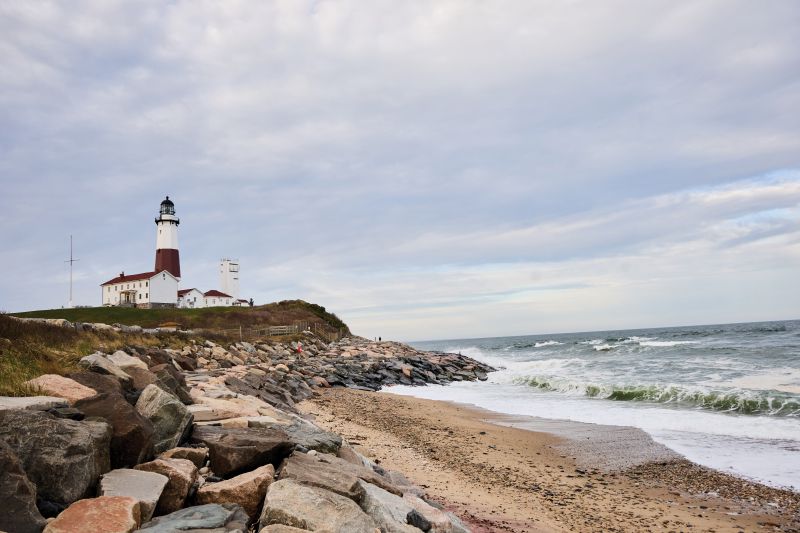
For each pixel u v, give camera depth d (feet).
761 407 67.62
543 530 32.40
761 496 39.55
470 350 286.46
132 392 34.83
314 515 19.83
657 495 40.52
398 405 87.97
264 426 35.27
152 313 208.85
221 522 19.42
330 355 160.25
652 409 72.74
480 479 43.93
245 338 156.56
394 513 24.09
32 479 17.94
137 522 17.87
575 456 52.29
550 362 165.58
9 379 29.07
